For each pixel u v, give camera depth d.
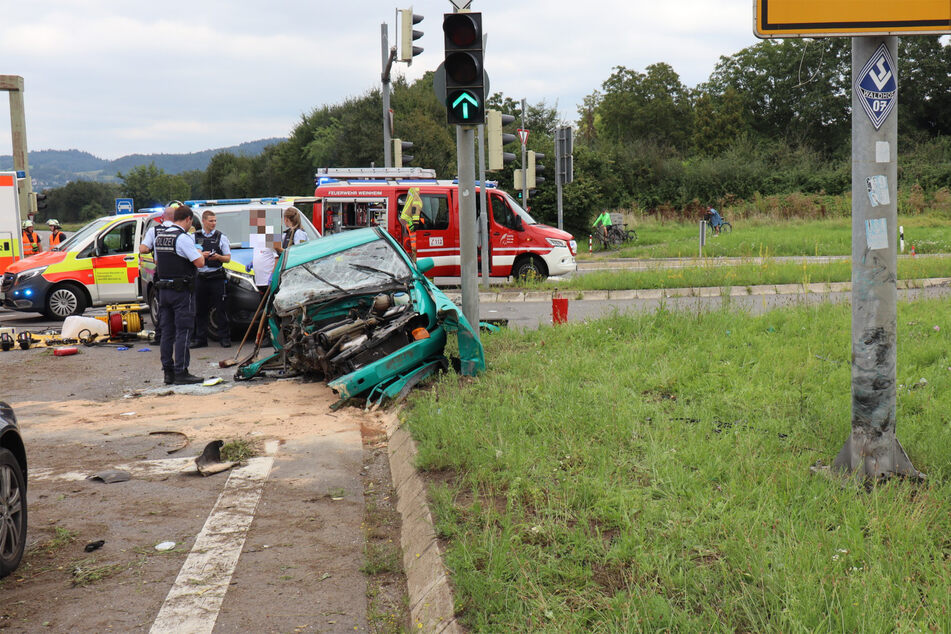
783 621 3.02
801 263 18.59
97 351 12.05
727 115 66.06
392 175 19.41
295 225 12.00
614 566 3.71
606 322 10.36
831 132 65.75
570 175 20.73
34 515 5.31
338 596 4.08
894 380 4.67
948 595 3.09
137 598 4.10
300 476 6.01
